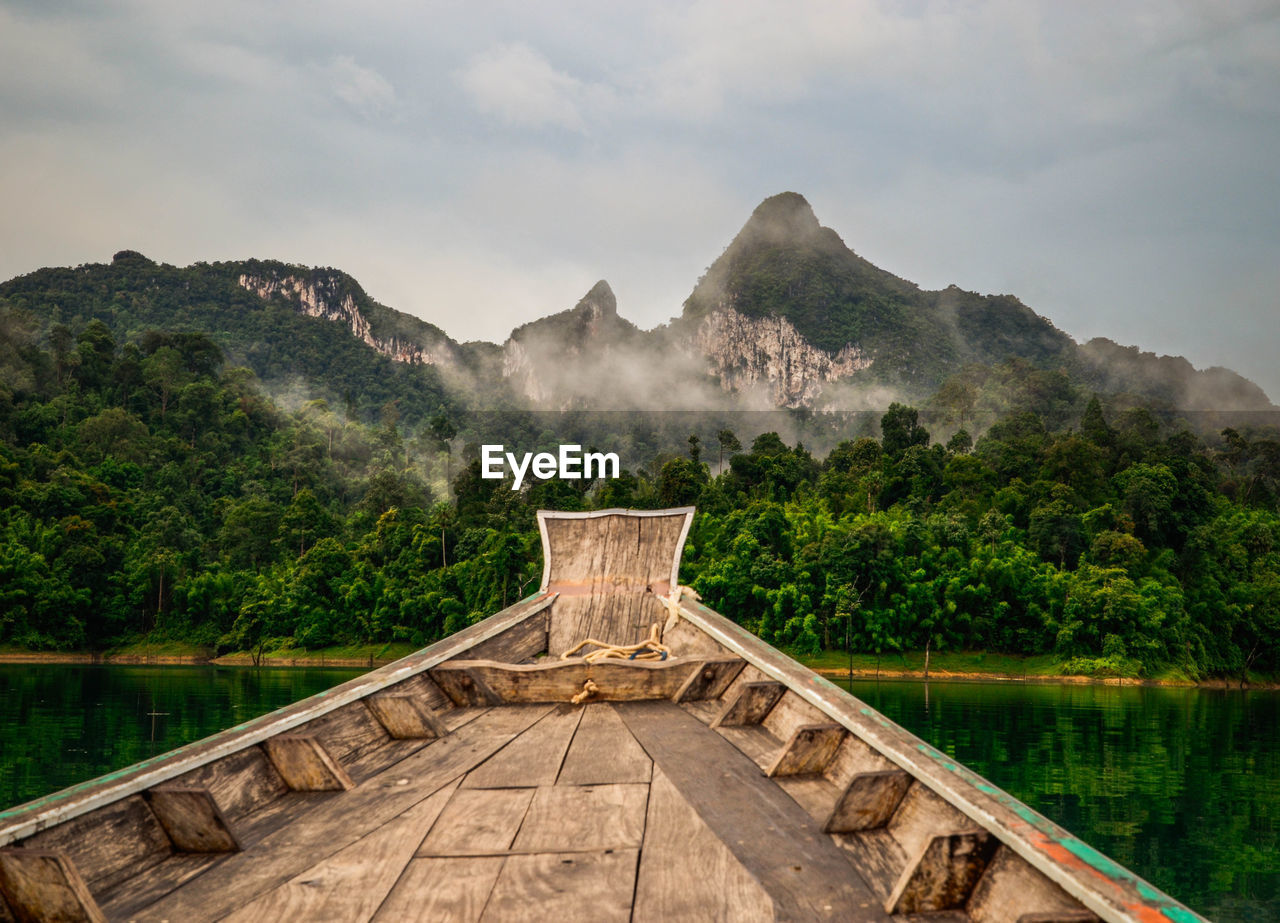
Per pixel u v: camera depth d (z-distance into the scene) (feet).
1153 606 197.77
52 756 95.20
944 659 200.85
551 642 22.12
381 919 7.72
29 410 318.65
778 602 199.52
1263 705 169.17
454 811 10.44
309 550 248.93
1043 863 6.89
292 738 11.37
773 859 8.88
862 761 10.94
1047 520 225.35
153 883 8.63
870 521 216.13
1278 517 269.03
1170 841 76.23
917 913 7.64
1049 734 124.88
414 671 15.33
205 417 361.92
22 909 7.43
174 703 139.95
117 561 237.66
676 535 26.22
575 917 7.65
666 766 12.09
